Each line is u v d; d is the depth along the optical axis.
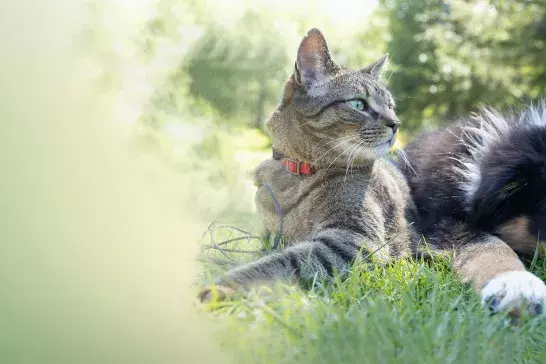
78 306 0.83
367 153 1.12
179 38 1.75
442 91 2.38
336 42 2.14
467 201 1.14
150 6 1.69
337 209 1.10
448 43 2.41
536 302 0.98
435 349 0.88
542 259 1.12
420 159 1.23
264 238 1.15
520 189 1.12
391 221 1.13
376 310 0.92
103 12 1.53
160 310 0.88
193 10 1.85
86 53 1.42
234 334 0.91
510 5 2.35
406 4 2.48
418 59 2.40
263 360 0.88
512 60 2.35
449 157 1.19
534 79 2.37
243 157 1.73
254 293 0.96
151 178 0.93
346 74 1.14
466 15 2.38
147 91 1.61
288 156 1.15
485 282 1.03
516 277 1.02
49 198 0.81
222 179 1.61
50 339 0.80
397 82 2.38
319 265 1.04
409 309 0.93
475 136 1.19
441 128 1.28
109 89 1.47
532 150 1.12
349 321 0.91
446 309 0.96
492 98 2.31
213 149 1.69
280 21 1.96
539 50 2.31
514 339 0.90
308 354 0.88
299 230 1.12
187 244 0.99
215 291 0.97
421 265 1.05
